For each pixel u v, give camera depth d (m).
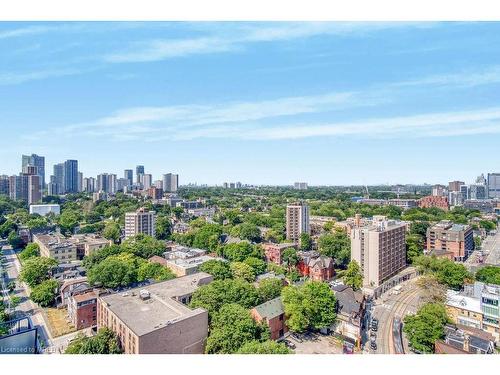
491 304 40.97
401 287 61.12
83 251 79.31
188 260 64.50
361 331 41.38
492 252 87.94
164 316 31.47
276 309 38.91
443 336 34.44
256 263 62.25
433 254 73.00
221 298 37.91
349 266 57.94
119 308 33.75
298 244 89.44
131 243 75.94
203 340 31.41
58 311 47.53
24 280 55.69
